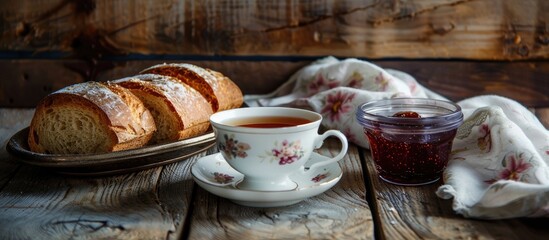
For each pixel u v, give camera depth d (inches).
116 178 38.0
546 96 53.9
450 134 36.7
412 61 53.9
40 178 38.2
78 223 32.7
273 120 36.3
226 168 36.9
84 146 38.0
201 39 54.0
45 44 54.3
